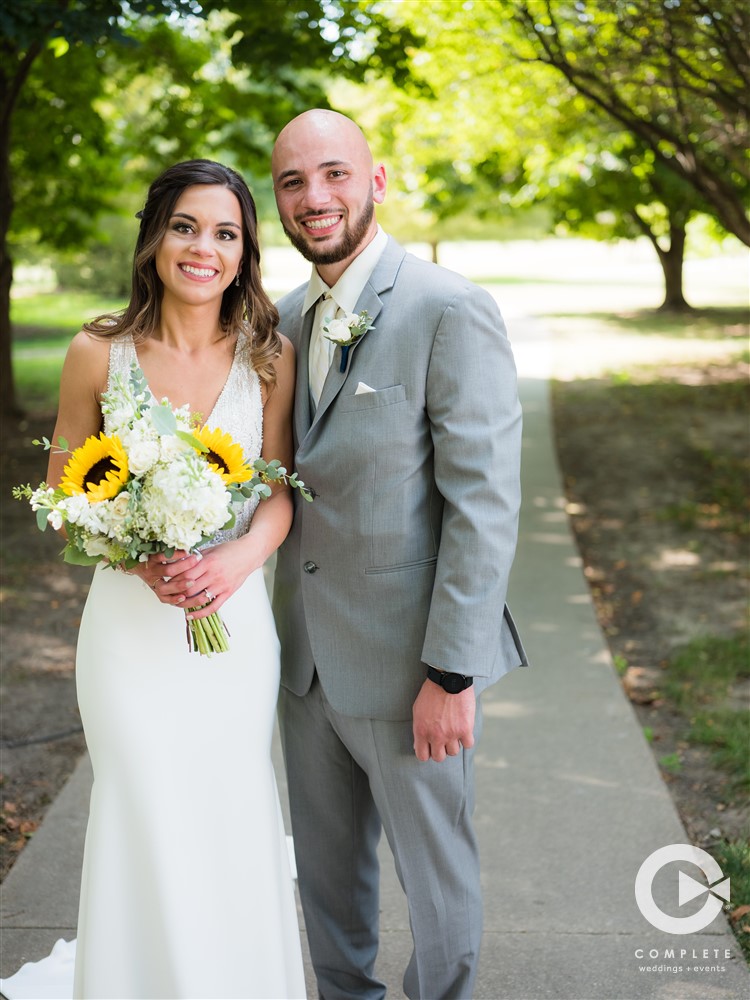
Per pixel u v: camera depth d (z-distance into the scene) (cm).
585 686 475
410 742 240
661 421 1163
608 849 343
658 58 705
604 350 1802
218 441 221
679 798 379
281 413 255
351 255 238
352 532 237
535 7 747
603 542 728
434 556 240
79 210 1343
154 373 243
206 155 1139
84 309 2617
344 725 246
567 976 283
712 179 795
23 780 403
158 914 227
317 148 228
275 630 251
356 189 232
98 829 229
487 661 228
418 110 1171
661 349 1795
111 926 228
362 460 232
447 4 841
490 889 323
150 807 228
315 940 270
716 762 400
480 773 395
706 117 777
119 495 210
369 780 257
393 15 860
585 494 864
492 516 225
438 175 1762
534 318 2392
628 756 406
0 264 1127
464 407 225
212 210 232
